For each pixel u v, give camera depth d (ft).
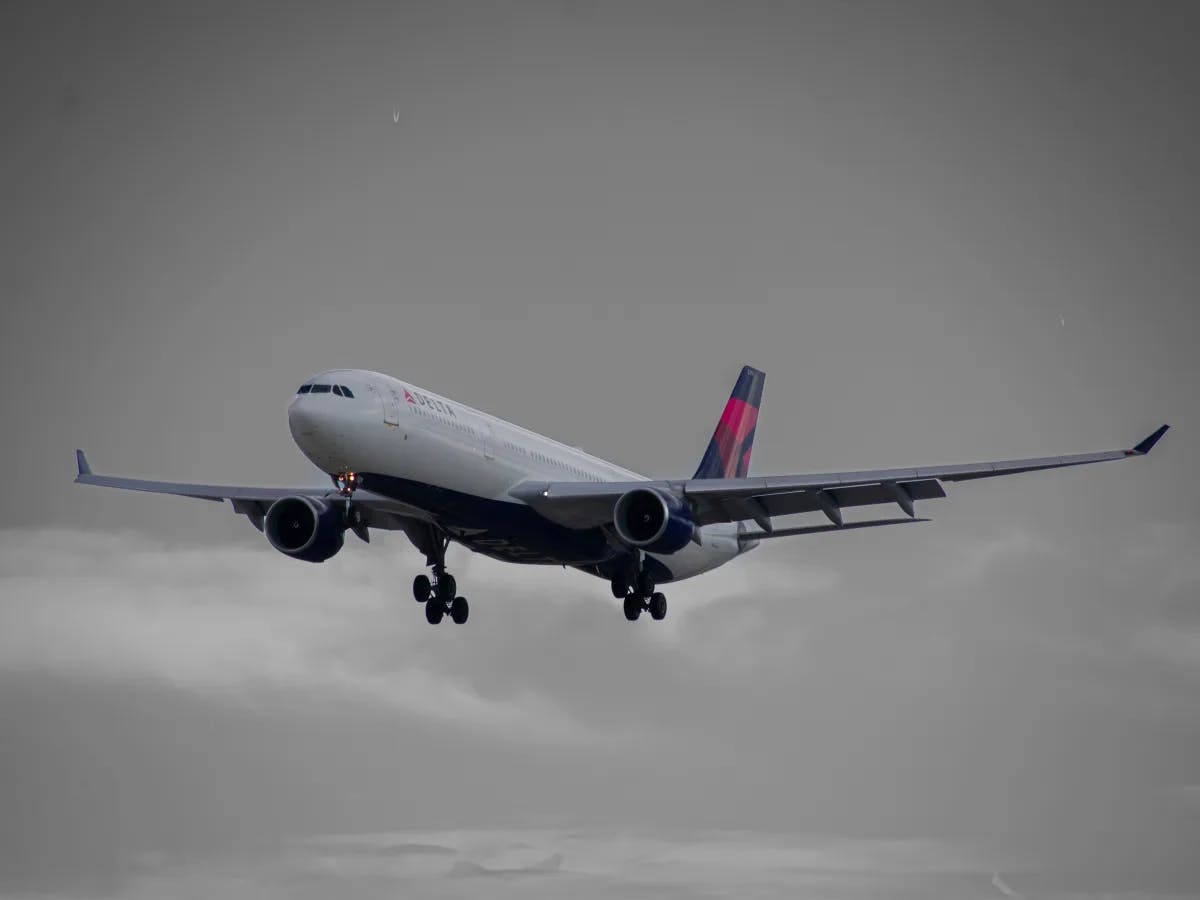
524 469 416.26
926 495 407.03
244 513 440.04
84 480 441.27
